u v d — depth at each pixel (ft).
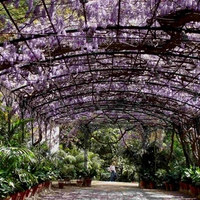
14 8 12.82
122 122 44.93
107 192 32.37
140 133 44.45
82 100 32.81
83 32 14.70
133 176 54.29
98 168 51.39
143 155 42.50
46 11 12.65
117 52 18.07
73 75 23.81
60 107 33.12
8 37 15.57
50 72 21.24
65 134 50.85
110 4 13.29
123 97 32.50
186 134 35.78
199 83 23.21
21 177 20.74
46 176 29.27
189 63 19.71
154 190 35.68
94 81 26.04
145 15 13.67
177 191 34.68
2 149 16.94
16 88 23.47
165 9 12.98
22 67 18.94
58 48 16.40
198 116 32.27
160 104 33.76
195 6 12.56
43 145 33.42
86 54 18.20
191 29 14.21
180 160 43.11
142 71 23.43
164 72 22.16
